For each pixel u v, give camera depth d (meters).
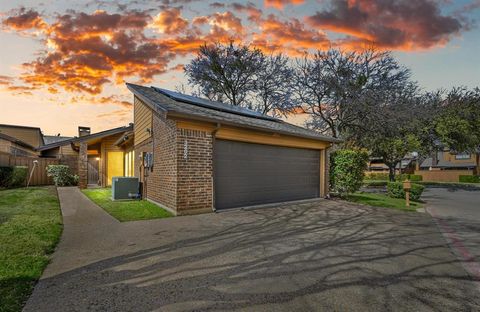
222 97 25.25
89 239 5.01
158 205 8.68
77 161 18.00
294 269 3.73
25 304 2.65
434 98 23.28
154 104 7.70
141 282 3.21
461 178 34.28
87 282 3.18
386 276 3.56
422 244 5.22
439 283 3.38
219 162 8.21
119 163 17.72
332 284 3.27
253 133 8.99
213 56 24.20
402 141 20.05
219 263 3.90
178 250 4.46
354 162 12.28
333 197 12.48
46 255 4.05
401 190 13.61
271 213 8.13
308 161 11.37
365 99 17.41
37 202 8.82
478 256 4.54
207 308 2.64
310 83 19.19
